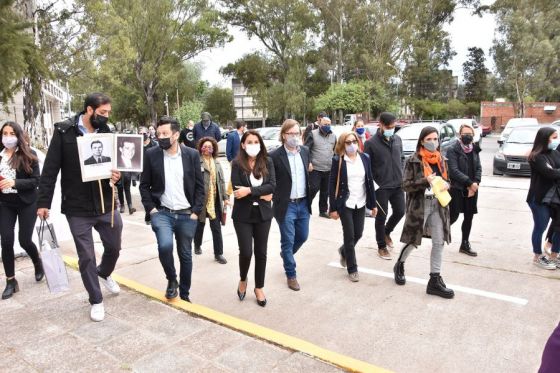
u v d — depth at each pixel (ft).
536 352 11.48
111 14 67.05
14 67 29.63
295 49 132.16
